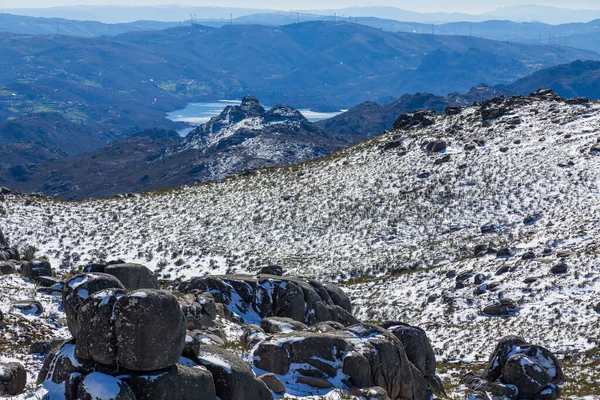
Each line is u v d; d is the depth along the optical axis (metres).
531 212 74.00
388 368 19.95
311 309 31.94
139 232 75.69
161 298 13.77
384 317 51.06
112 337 13.62
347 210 82.94
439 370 35.34
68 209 83.62
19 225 72.81
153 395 13.54
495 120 112.44
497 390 25.58
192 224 79.81
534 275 52.25
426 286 56.53
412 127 120.75
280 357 18.78
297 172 103.94
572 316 43.34
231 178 105.19
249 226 79.12
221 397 15.19
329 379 18.69
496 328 44.09
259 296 32.09
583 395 26.62
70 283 15.67
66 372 14.15
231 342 24.27
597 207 70.00
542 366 27.58
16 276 33.56
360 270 64.12
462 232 72.31
